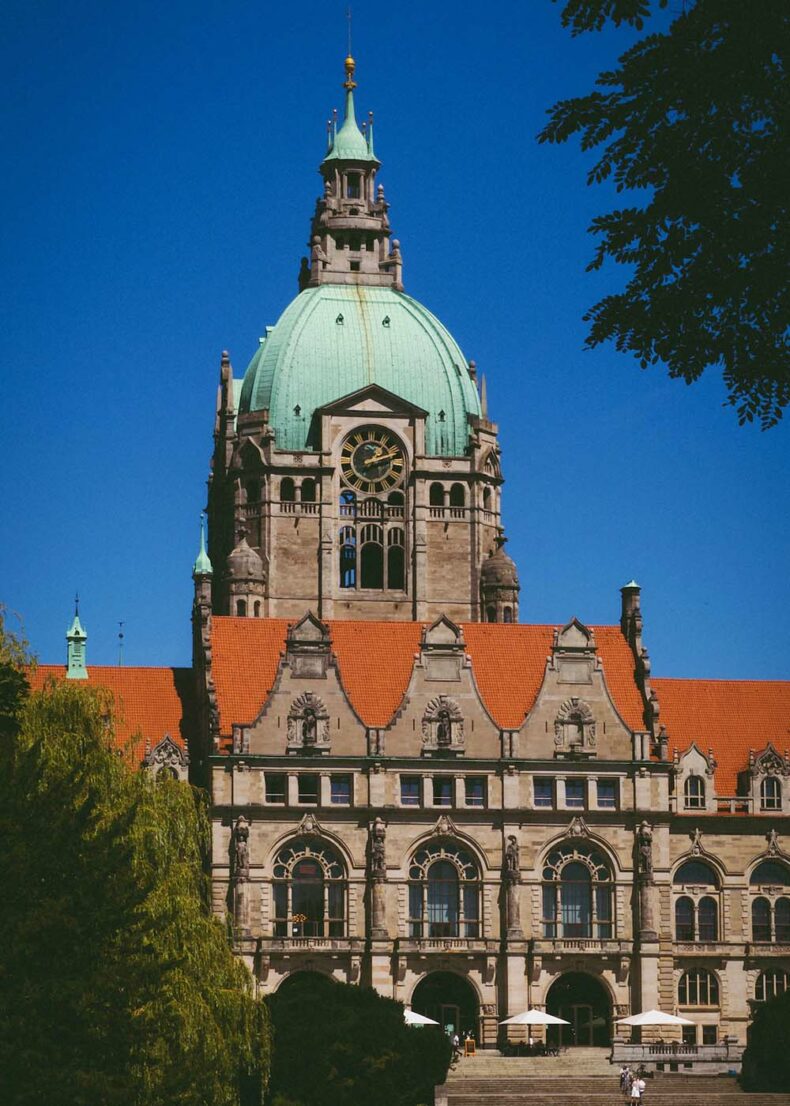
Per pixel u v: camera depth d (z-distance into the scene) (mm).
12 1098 90125
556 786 193000
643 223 59312
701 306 59438
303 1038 142625
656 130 58844
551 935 191250
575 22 58438
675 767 196625
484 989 188875
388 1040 144750
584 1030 190875
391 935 188625
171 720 199000
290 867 188875
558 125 59500
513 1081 162125
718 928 195500
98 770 120812
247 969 125875
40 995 92062
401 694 194875
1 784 98250
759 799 197875
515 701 196000
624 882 192375
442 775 191875
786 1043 162125
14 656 126125
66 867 97125
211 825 187875
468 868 191375
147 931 103188
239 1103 131375
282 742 190000
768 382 59562
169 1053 107062
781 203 57906
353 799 190125
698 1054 175125
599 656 198125
